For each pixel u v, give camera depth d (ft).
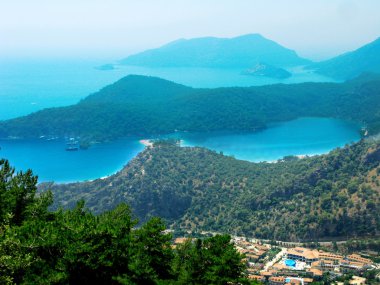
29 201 293.64
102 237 233.55
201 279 256.32
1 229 240.53
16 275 220.64
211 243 271.08
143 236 258.98
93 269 223.92
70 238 232.94
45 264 221.66
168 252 264.31
